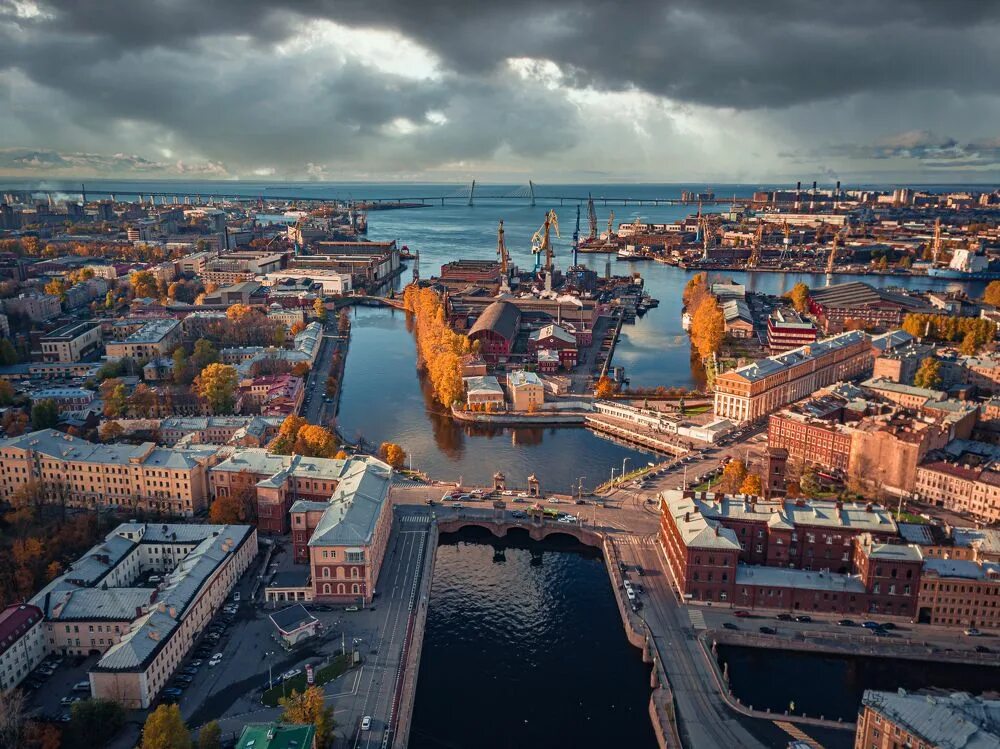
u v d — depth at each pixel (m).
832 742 191.50
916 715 168.25
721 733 194.75
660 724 198.38
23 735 181.75
